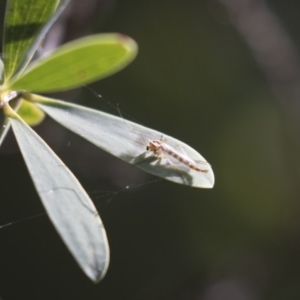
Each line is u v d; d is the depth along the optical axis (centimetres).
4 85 19
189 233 40
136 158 20
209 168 20
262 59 36
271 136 40
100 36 18
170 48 40
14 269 38
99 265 19
